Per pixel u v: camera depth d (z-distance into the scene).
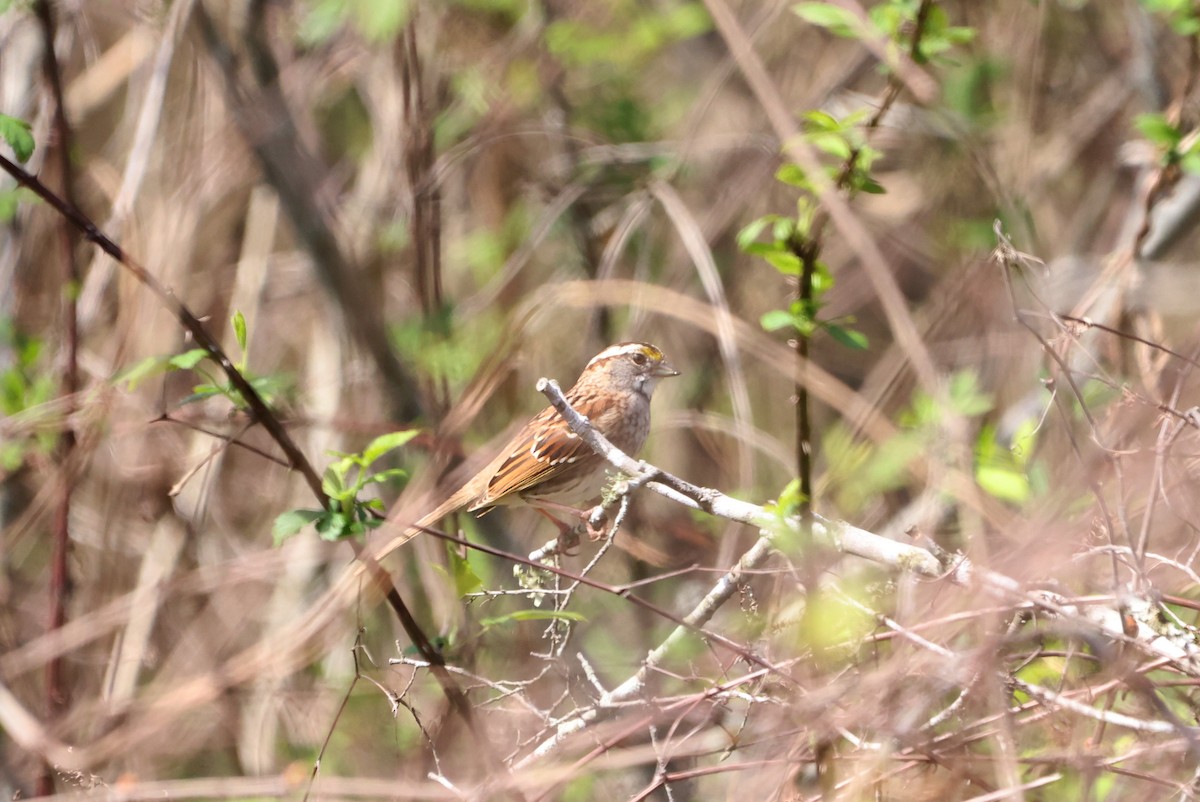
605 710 7.73
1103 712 6.37
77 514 13.10
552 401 7.80
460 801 7.68
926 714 7.68
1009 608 6.42
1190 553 7.73
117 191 12.75
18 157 7.60
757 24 14.23
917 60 7.44
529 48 13.81
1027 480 8.23
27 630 12.48
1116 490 7.43
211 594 13.11
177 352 12.98
